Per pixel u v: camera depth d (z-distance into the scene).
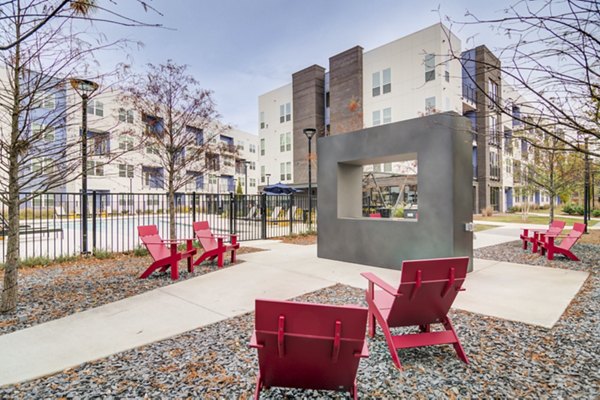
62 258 7.49
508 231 13.80
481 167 23.05
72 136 5.23
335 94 24.56
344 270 6.67
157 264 5.90
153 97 8.16
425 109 18.84
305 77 27.25
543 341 3.29
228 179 41.22
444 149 5.98
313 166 26.20
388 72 21.91
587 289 5.17
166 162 10.01
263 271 6.56
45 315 4.08
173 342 3.31
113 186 25.98
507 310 4.19
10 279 4.21
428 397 2.37
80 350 3.13
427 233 6.22
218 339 3.38
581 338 3.35
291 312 1.95
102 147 5.78
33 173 4.67
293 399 2.36
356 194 8.30
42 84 4.25
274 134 30.58
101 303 4.55
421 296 2.86
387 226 6.82
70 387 2.51
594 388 2.46
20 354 3.05
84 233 8.12
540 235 8.39
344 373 2.17
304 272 6.48
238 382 2.57
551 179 11.02
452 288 2.89
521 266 6.95
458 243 6.04
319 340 2.00
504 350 3.11
